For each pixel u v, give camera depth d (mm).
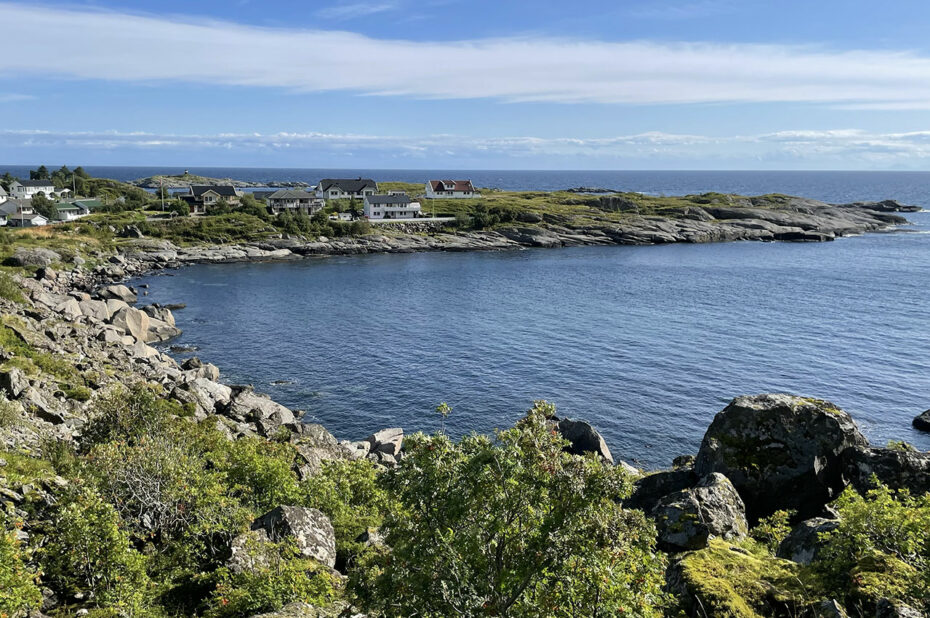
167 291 98938
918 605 11883
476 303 91500
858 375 58844
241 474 24562
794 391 55000
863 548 13836
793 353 65750
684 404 52562
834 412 25562
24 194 181750
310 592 16938
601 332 74500
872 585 12430
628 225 172625
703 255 143125
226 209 163500
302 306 89188
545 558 10414
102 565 16125
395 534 11578
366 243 148500
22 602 13891
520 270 122500
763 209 195500
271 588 16203
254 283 107250
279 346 68750
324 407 51906
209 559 18891
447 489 11070
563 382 57656
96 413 27578
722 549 15062
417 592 10570
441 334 73938
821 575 13391
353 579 12461
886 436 46219
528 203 196375
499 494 10727
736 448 25156
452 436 46844
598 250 153500
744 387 56062
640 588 10695
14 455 22016
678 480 25578
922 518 14055
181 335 72812
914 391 54750
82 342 50125
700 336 72500
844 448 25047
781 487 24594
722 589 12852
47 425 28547
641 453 44344
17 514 18250
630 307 88250
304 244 143125
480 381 58000
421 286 105312
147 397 26969
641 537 10930
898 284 103812
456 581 10664
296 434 39688
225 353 65938
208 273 117000
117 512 17875
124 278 109188
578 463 10828
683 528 19203
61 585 16203
